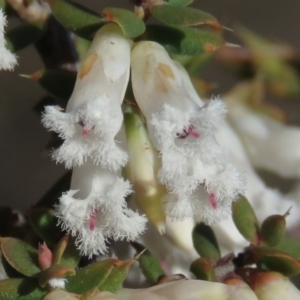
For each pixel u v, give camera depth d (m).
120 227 0.12
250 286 0.13
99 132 0.11
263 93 0.17
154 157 0.12
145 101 0.12
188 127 0.12
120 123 0.12
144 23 0.12
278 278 0.13
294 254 0.13
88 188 0.12
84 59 0.12
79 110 0.12
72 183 0.12
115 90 0.12
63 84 0.13
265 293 0.13
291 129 0.16
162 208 0.12
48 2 0.12
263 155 0.16
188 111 0.12
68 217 0.12
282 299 0.13
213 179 0.12
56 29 0.14
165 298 0.12
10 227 0.13
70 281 0.12
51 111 0.12
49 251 0.12
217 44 0.13
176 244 0.14
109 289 0.12
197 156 0.12
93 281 0.12
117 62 0.12
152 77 0.12
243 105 0.16
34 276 0.12
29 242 0.13
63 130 0.12
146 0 0.12
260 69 0.17
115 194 0.12
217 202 0.12
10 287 0.12
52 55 0.14
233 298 0.12
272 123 0.16
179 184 0.12
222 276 0.13
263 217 0.15
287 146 0.16
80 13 0.12
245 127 0.16
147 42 0.12
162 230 0.12
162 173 0.12
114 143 0.12
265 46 0.17
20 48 0.13
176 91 0.12
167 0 0.13
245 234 0.13
